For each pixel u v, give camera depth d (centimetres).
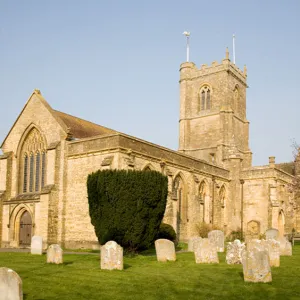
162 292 1531
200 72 6994
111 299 1427
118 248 2094
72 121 4406
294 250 3509
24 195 4100
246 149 7050
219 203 5394
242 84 7244
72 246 3634
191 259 2620
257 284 1673
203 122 6812
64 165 3816
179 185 4569
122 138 3588
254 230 5422
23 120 4256
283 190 5747
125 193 2692
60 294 1502
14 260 2517
